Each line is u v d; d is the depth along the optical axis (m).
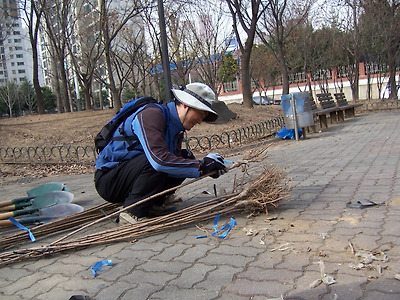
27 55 81.69
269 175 3.56
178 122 3.30
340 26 21.58
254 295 2.07
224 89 34.09
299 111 9.41
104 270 2.58
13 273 2.69
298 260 2.44
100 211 3.78
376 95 29.00
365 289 2.02
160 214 3.55
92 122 13.10
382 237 2.66
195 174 3.16
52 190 4.41
